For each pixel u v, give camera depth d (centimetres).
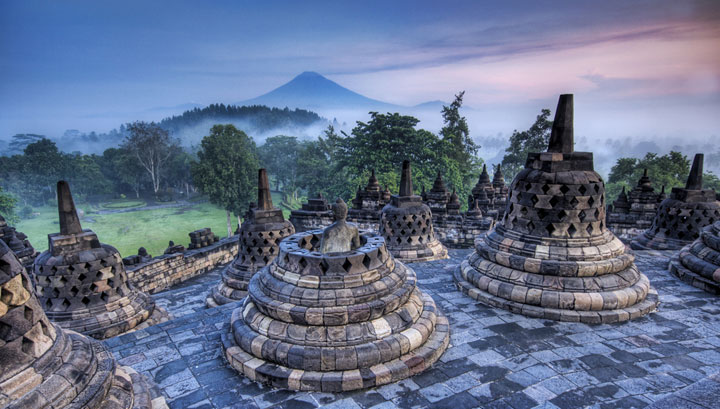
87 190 9050
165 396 652
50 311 1035
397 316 733
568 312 884
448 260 1453
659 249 1595
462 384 663
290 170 9325
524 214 990
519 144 7025
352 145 5634
